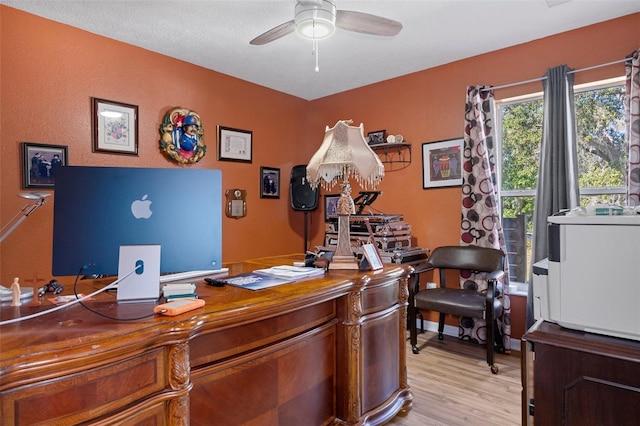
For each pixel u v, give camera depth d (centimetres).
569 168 275
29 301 130
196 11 257
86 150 281
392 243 334
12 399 81
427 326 364
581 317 132
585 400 123
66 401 88
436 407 221
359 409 181
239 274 186
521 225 325
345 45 312
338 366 180
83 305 124
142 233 141
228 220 382
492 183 318
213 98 366
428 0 246
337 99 444
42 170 259
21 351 84
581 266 132
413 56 336
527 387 134
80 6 248
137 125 310
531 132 319
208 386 126
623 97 276
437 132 359
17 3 243
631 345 121
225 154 377
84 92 280
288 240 445
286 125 443
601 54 273
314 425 168
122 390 99
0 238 145
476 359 292
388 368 204
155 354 107
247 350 138
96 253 135
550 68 287
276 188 430
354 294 178
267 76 386
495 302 274
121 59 301
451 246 328
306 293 149
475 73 334
